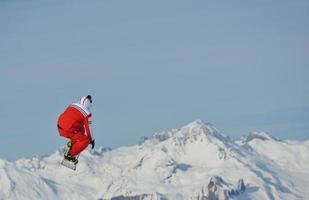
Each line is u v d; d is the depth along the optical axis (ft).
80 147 222.07
